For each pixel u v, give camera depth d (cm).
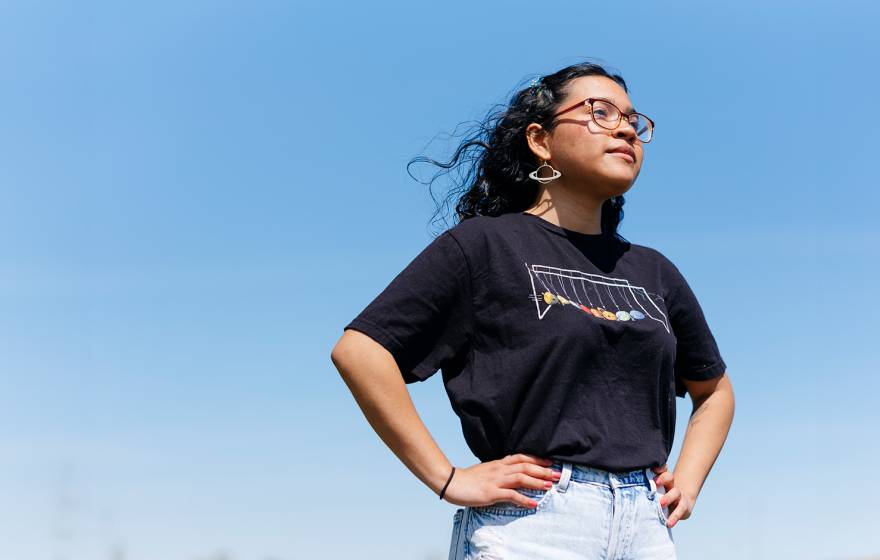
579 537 271
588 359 284
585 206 321
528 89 336
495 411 281
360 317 294
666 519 291
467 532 284
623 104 324
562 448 275
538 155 328
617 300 300
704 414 335
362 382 288
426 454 283
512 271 293
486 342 291
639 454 282
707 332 334
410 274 297
